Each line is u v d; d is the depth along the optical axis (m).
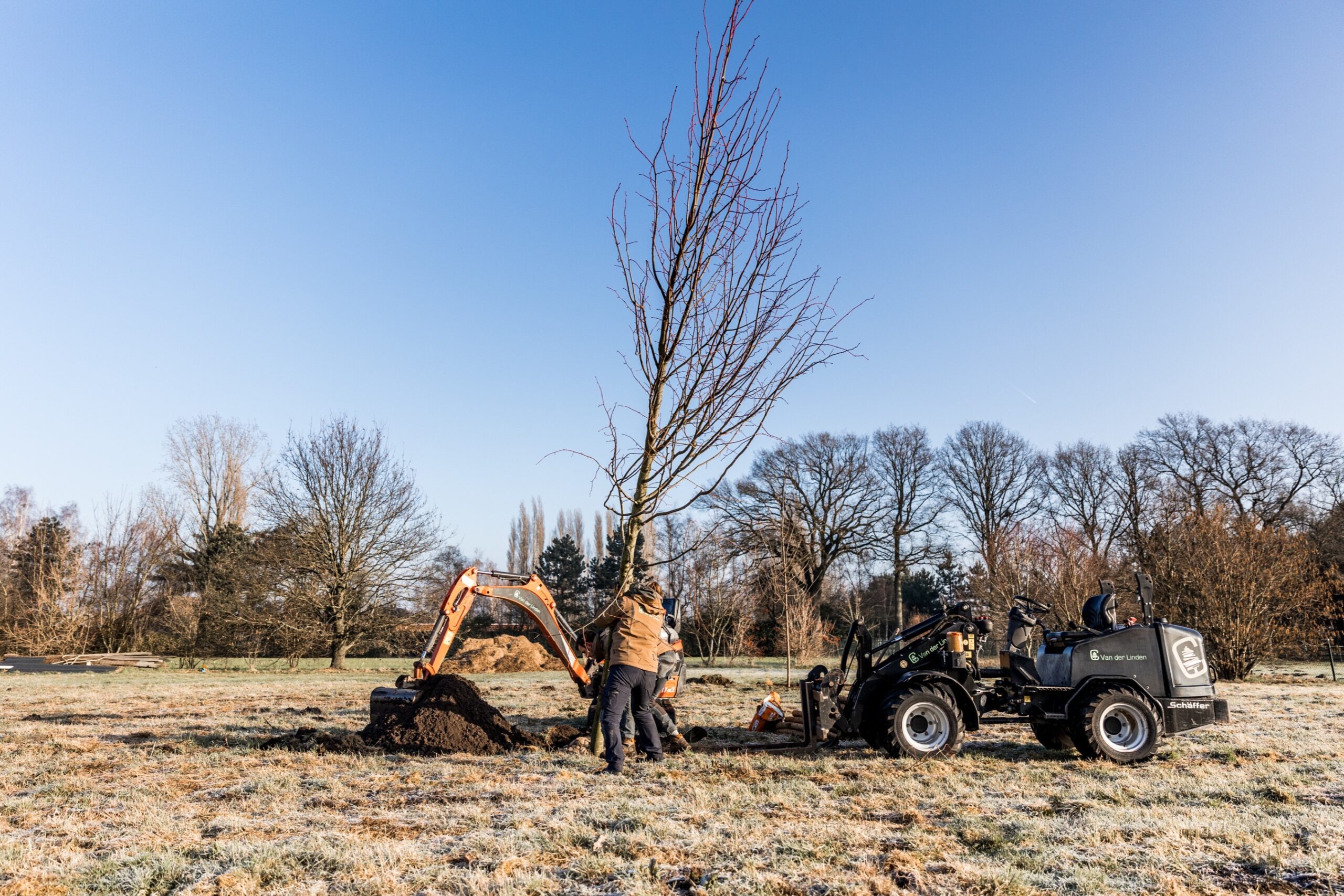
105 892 3.76
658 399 7.88
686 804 5.47
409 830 4.83
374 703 8.50
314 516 32.22
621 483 7.81
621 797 5.63
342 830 4.85
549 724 10.62
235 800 5.66
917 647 7.92
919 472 42.41
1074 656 7.83
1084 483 41.56
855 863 4.13
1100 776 6.65
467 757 7.32
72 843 4.59
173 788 6.02
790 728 8.95
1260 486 39.62
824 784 6.20
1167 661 7.91
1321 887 3.81
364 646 33.97
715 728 9.97
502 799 5.64
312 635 31.19
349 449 32.91
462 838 4.59
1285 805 5.40
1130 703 7.54
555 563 63.03
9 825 5.06
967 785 6.18
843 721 7.71
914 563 42.50
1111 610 8.33
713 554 32.22
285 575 31.86
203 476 43.78
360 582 32.34
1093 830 4.74
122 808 5.46
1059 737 8.27
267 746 8.00
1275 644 21.08
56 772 6.77
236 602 32.44
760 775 6.52
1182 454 40.84
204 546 41.97
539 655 30.84
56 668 29.86
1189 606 21.61
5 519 48.94
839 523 40.22
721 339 7.68
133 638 38.72
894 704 7.38
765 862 4.15
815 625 27.09
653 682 7.00
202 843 4.56
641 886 3.76
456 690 8.11
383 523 32.91
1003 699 8.18
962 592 31.25
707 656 35.69
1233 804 5.48
